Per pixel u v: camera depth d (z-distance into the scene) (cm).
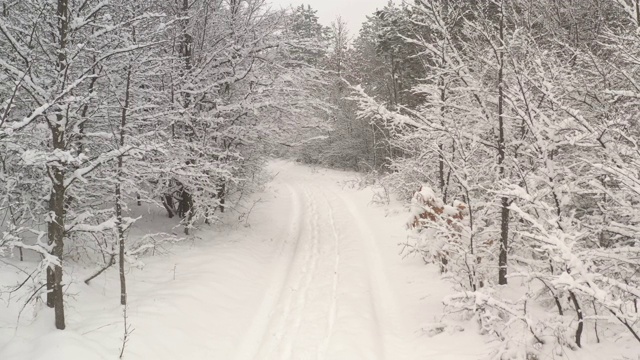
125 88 718
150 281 820
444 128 726
